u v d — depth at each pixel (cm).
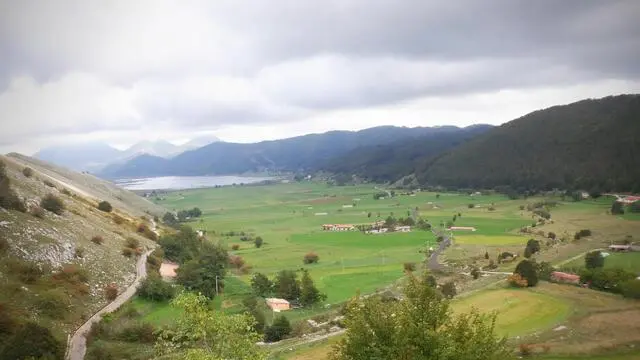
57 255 9531
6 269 8094
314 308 11100
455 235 19988
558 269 12231
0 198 10262
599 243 15800
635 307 8594
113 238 12825
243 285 13150
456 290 10962
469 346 2688
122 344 7462
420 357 2580
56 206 11969
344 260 16475
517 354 6519
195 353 3284
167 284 10625
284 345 7825
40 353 5938
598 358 6334
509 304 9100
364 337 2816
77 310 8262
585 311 8406
